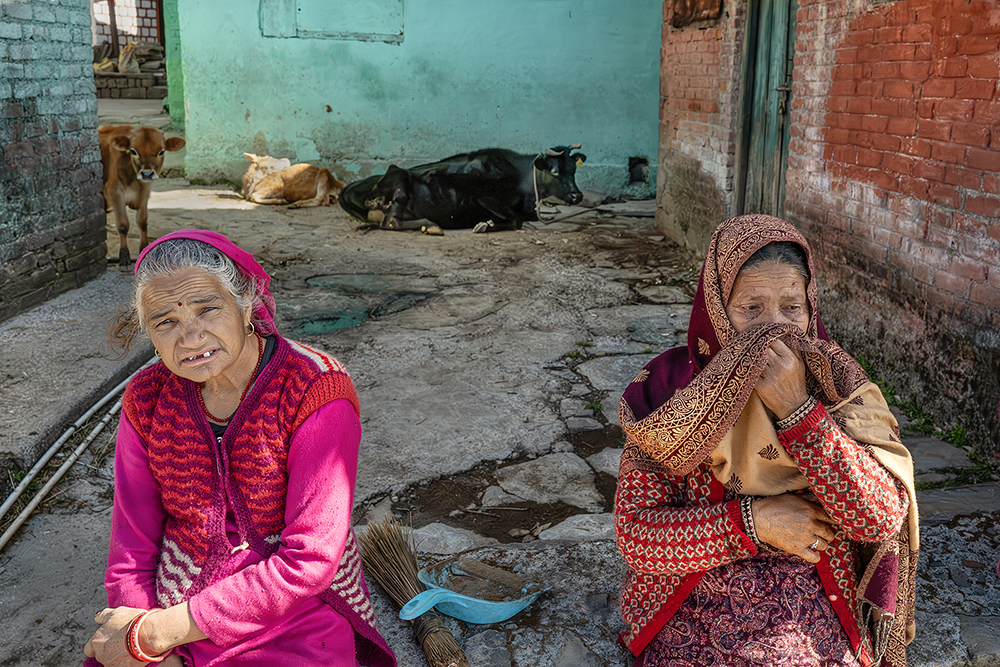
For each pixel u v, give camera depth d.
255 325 1.76
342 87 10.65
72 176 5.73
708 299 1.74
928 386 4.00
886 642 1.75
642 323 5.63
